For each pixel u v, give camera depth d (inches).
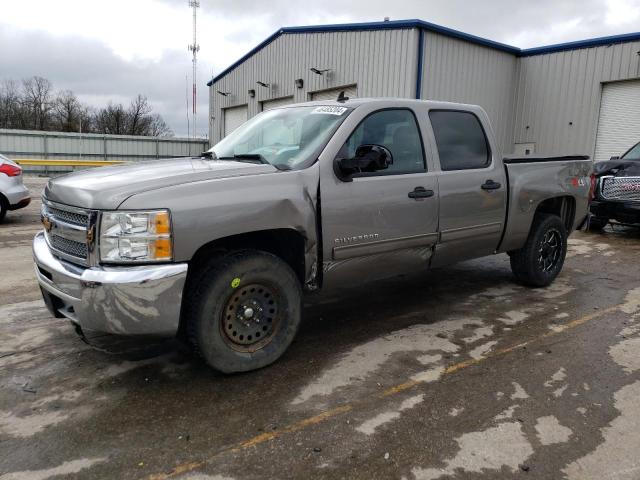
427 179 175.3
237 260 136.8
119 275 120.8
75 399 131.6
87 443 113.0
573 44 698.8
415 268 182.2
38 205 542.3
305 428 118.6
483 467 105.3
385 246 165.8
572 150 716.0
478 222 194.4
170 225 124.0
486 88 735.1
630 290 231.8
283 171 145.3
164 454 109.0
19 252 305.0
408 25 650.2
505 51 744.3
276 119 181.3
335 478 102.0
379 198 161.2
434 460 107.5
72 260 133.1
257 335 145.1
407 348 164.1
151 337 129.0
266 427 119.1
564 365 152.4
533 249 223.6
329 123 161.9
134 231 122.0
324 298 216.1
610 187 359.9
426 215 175.0
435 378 143.5
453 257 193.0
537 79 745.0
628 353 161.3
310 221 146.9
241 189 135.3
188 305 135.2
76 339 168.6
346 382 140.8
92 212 124.5
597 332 179.0
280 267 144.3
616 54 659.4
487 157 200.2
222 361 138.7
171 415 124.3
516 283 240.5
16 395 133.3
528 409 127.5
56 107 2399.1
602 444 113.3
